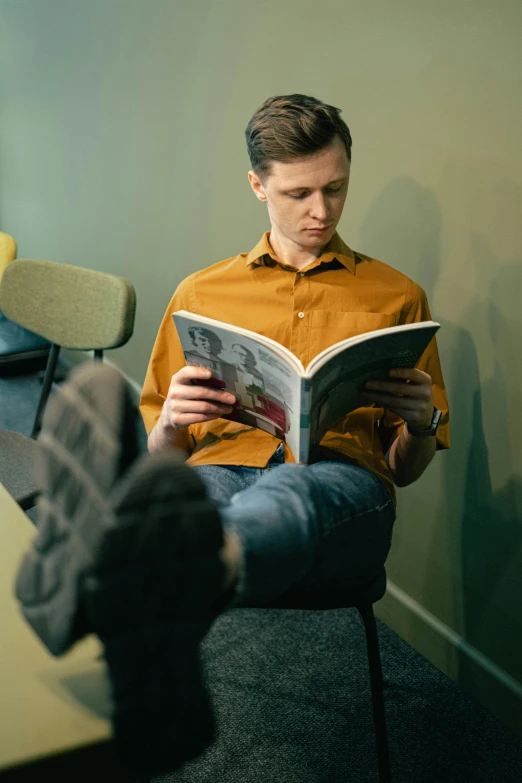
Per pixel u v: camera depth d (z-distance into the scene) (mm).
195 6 2146
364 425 1322
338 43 1639
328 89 1698
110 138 2889
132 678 596
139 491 563
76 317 1932
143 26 2473
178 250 2527
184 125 2336
